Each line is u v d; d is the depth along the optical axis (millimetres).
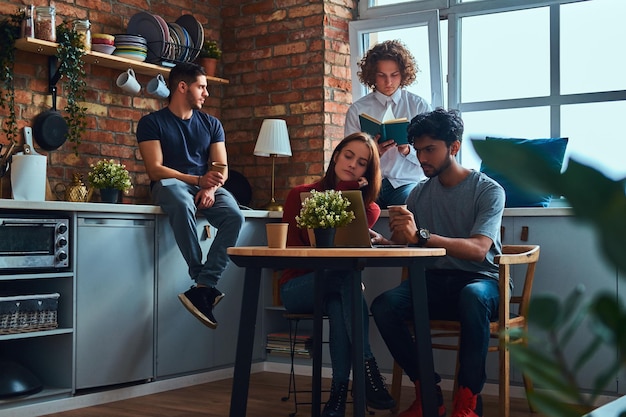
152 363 3980
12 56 4062
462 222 3260
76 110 4285
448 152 3275
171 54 4727
